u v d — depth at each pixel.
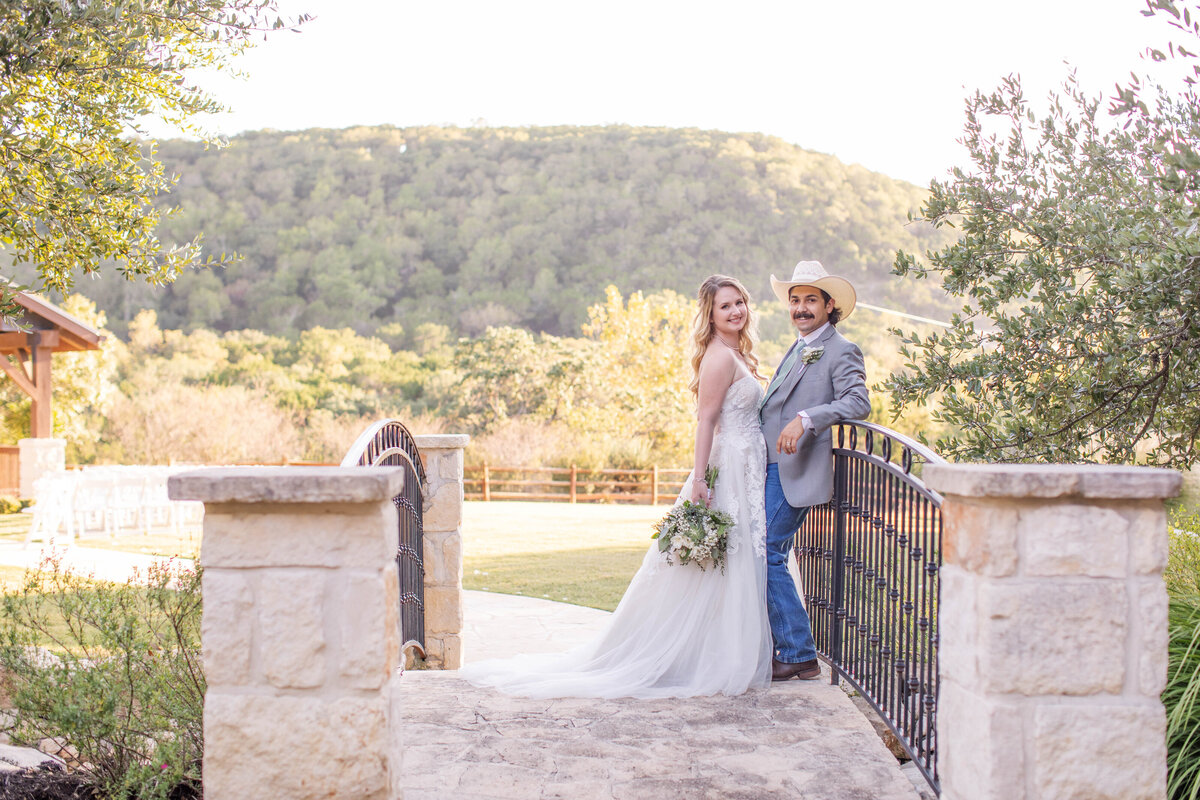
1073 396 3.93
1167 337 3.57
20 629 4.51
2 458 16.39
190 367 41.34
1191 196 3.20
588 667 3.95
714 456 4.06
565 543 12.15
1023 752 2.03
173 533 12.45
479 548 11.56
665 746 3.13
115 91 4.43
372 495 2.09
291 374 43.03
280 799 2.15
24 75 4.01
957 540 2.19
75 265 4.79
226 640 2.16
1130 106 3.24
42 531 11.81
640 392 31.20
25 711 3.24
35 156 4.27
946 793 2.28
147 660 3.41
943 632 2.30
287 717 2.14
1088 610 2.04
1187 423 4.09
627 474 22.27
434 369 47.56
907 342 4.45
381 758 2.14
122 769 3.02
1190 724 2.82
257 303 55.72
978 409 4.24
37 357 15.75
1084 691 2.04
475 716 3.45
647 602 3.96
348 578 2.15
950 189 4.57
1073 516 2.05
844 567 3.83
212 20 4.47
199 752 3.09
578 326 58.44
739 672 3.72
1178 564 3.63
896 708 3.15
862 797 2.71
